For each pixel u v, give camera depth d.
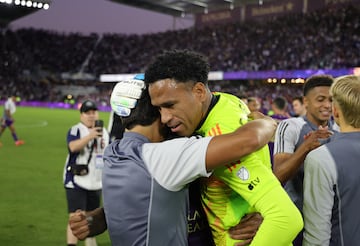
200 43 47.53
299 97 7.41
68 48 59.53
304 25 38.50
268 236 1.53
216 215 1.76
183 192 1.66
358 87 2.04
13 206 6.64
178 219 1.65
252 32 42.38
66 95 52.88
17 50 56.06
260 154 1.72
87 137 4.33
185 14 55.50
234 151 1.50
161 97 1.62
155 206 1.59
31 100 50.88
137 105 1.72
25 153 12.34
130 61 54.47
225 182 1.64
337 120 2.16
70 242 4.45
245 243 1.71
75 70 57.97
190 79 1.61
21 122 23.98
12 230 5.47
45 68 57.06
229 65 40.88
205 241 1.91
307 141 2.33
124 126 1.82
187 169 1.54
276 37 39.56
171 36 53.41
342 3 39.69
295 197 2.63
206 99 1.73
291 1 44.47
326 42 34.69
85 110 4.50
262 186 1.56
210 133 1.71
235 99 1.92
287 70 34.28
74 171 4.38
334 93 2.12
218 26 48.38
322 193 2.01
